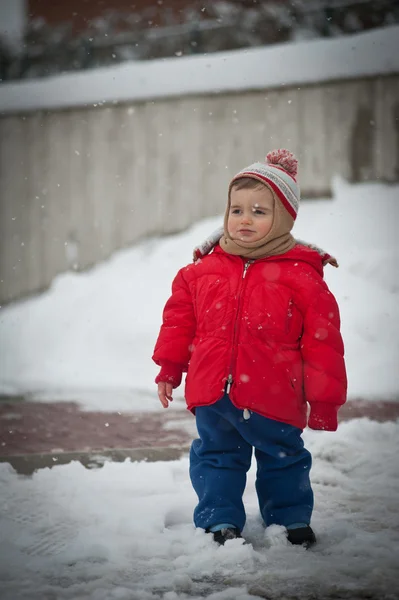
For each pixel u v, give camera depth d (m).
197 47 20.64
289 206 4.86
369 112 17.73
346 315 13.45
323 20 19.34
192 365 4.75
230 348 4.63
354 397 10.86
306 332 4.64
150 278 16.52
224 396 4.63
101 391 12.41
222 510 4.54
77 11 24.53
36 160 20.67
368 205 16.73
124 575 4.04
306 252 4.82
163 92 19.50
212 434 4.71
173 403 11.04
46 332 15.81
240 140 18.80
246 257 4.87
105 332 14.77
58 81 20.69
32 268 20.67
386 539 4.51
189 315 4.95
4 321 16.67
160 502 5.43
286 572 3.98
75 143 20.31
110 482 5.98
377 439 7.23
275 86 18.47
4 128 21.00
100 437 8.41
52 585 3.95
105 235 20.00
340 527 4.77
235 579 3.92
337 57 18.08
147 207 19.59
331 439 6.82
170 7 22.72
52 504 5.39
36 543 4.63
